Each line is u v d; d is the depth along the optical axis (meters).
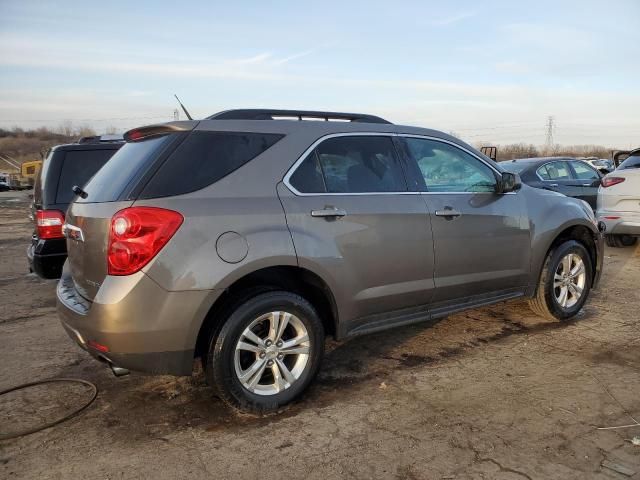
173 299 2.91
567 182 10.27
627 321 5.12
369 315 3.76
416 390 3.65
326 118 3.91
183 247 2.94
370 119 4.12
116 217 2.90
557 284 4.99
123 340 2.88
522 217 4.60
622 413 3.29
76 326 3.07
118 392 3.68
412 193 3.95
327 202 3.49
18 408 3.43
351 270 3.56
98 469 2.75
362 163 3.79
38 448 2.95
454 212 4.10
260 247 3.14
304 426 3.18
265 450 2.92
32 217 6.22
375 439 3.02
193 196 3.05
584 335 4.72
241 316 3.14
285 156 3.44
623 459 2.80
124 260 2.86
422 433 3.08
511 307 5.61
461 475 2.67
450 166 4.31
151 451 2.92
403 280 3.86
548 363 4.09
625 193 8.26
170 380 3.87
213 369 3.12
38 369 4.09
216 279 2.99
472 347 4.46
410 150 4.09
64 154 5.70
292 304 3.32
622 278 6.91
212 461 2.82
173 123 3.33
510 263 4.54
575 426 3.14
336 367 4.08
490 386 3.70
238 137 3.35
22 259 9.28
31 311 5.74
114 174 3.35
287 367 3.44
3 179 42.47
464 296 4.31
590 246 5.39
